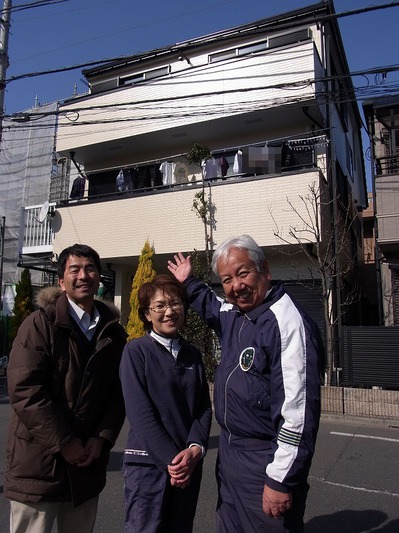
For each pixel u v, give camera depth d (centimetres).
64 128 1261
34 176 2136
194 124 1092
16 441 220
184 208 1036
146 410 222
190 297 279
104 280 1216
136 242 1079
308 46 991
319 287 997
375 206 989
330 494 427
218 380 228
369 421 742
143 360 231
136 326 994
